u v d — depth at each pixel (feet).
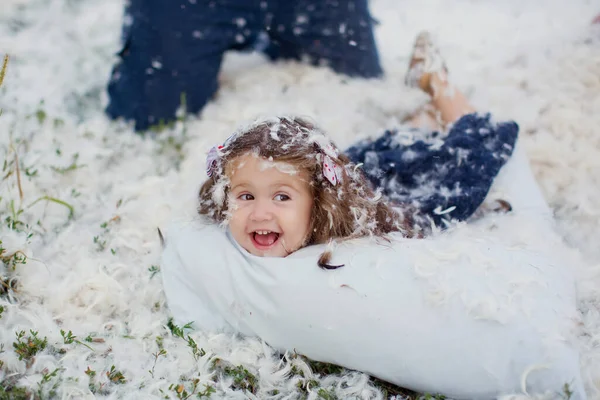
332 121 9.91
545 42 11.81
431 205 7.72
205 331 6.94
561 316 6.04
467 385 6.07
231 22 10.31
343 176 6.90
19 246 7.50
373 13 14.14
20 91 10.88
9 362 6.15
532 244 7.43
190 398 6.07
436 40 12.01
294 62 11.64
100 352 6.56
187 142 9.95
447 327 6.05
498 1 14.32
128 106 10.27
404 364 6.18
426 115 9.80
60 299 7.07
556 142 9.40
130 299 7.29
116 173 9.39
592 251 8.22
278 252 6.71
